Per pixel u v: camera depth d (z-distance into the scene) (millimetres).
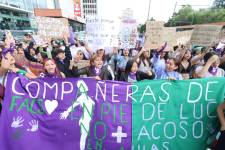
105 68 4004
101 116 2668
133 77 3939
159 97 2719
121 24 4312
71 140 2621
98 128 2662
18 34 14070
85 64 4617
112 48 5152
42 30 5992
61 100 2633
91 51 4543
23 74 2654
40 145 2559
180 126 2734
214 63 3869
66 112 2627
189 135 2738
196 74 4047
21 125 2518
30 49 6016
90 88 2689
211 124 2750
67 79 2660
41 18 5918
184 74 4457
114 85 2709
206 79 2725
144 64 4445
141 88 2711
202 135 2752
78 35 9109
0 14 26250
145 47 4789
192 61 4785
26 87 2586
